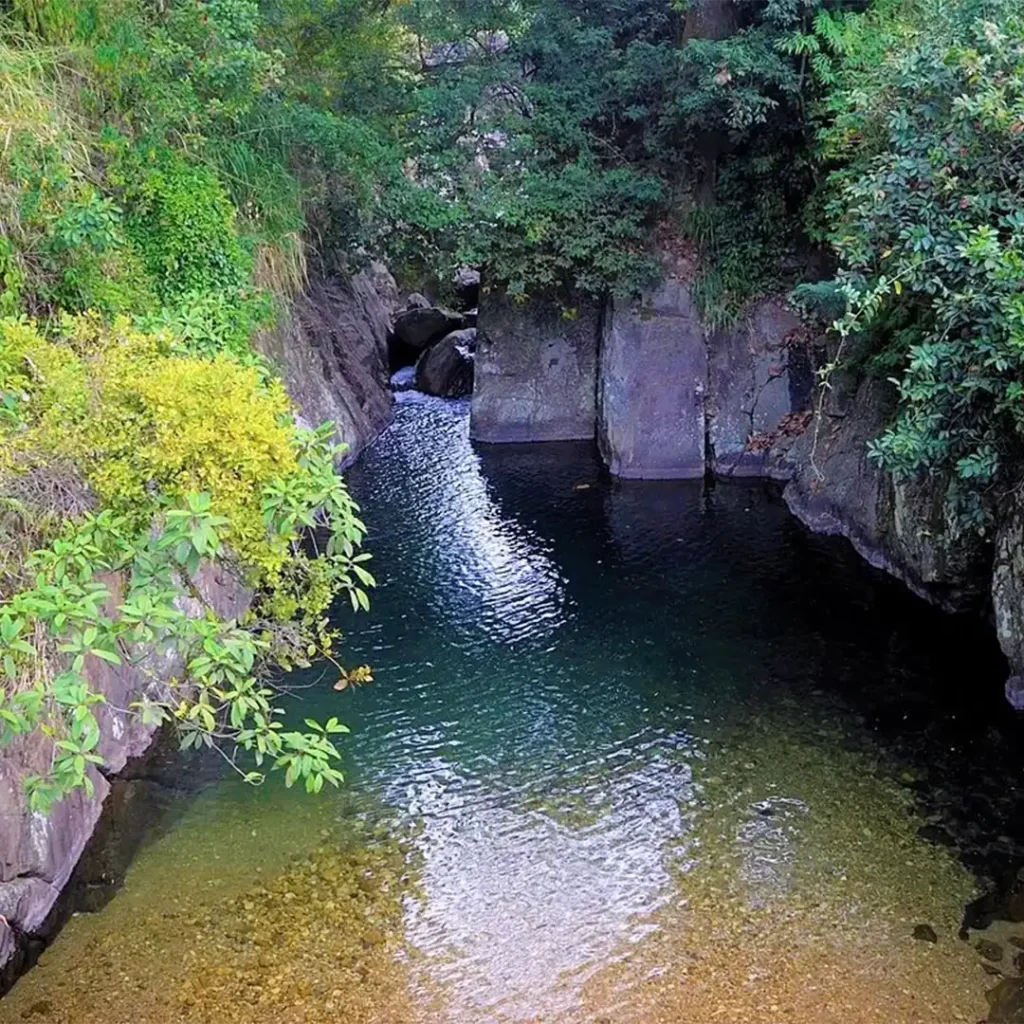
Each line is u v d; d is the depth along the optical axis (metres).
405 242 13.48
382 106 13.25
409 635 9.37
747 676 8.39
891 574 10.23
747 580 10.38
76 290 7.39
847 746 7.26
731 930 5.49
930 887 5.74
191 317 6.10
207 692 4.74
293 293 12.93
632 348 14.16
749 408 13.81
